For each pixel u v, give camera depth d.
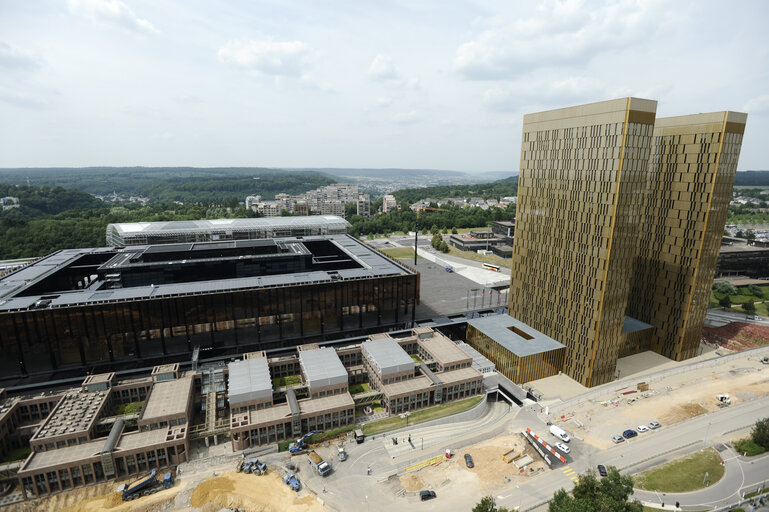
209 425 108.62
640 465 99.62
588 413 120.88
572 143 131.50
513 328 158.12
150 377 124.19
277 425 107.75
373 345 139.12
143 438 100.25
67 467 91.88
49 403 113.44
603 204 121.69
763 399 128.12
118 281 169.38
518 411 122.50
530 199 153.88
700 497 89.38
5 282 151.62
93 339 131.12
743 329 181.38
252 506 87.06
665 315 155.25
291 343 154.62
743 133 135.12
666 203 150.88
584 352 133.88
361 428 113.94
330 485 93.69
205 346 144.75
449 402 127.69
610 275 124.69
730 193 141.50
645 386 134.00
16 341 122.81
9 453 105.81
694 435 110.75
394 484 94.25
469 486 93.62
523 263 160.25
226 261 180.38
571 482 94.69
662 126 149.50
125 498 89.88
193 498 89.38
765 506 86.25
